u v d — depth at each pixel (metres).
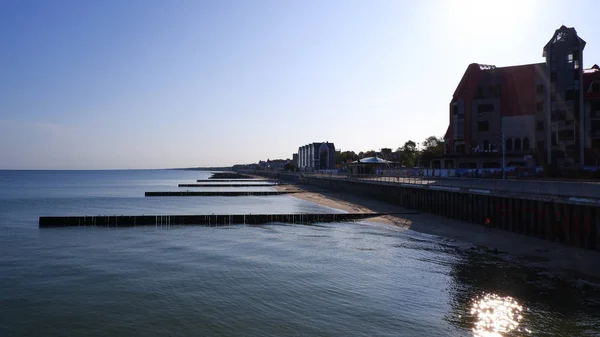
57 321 20.11
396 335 17.67
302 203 78.75
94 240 40.28
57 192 126.19
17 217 60.25
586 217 29.06
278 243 37.62
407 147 183.25
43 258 32.69
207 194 102.69
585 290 22.20
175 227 48.09
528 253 29.84
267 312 20.58
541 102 79.00
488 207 40.66
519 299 21.20
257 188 129.75
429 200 53.44
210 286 24.83
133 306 21.81
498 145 82.69
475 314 19.61
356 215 52.38
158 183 197.25
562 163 74.56
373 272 26.98
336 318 19.62
